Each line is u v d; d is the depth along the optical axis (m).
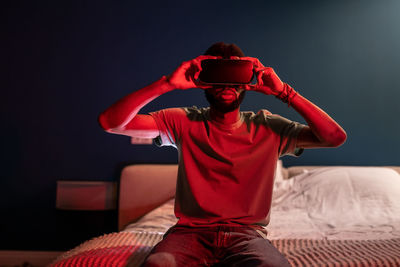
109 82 2.78
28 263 2.70
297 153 1.21
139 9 2.77
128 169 2.66
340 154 2.75
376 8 2.73
